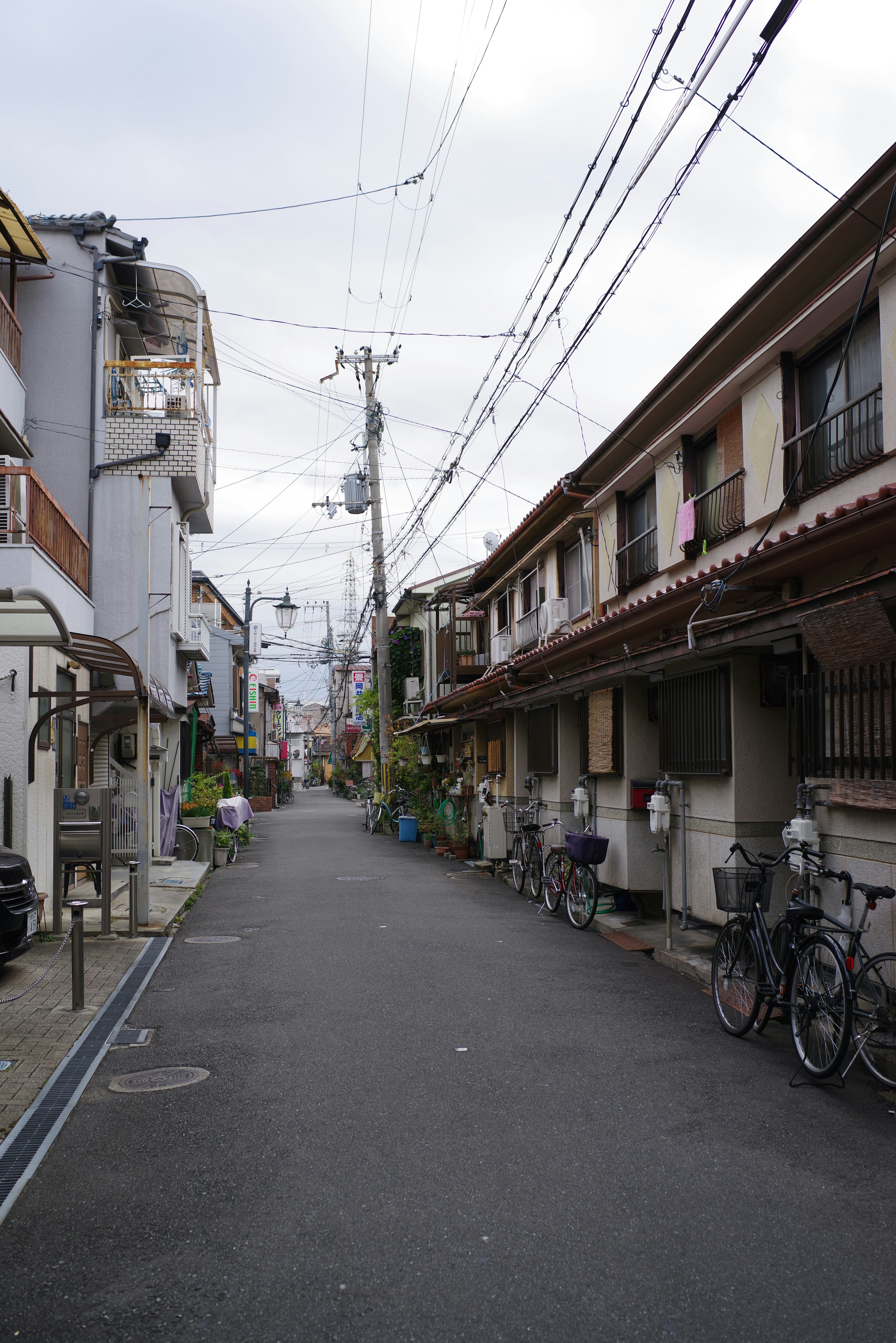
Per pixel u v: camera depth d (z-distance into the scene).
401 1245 3.70
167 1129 4.96
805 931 6.20
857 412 8.66
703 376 11.36
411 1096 5.41
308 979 8.52
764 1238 3.73
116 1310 3.28
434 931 11.08
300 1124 5.00
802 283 9.26
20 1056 6.21
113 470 16.66
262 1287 3.41
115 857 10.91
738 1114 5.10
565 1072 5.82
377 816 29.59
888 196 7.82
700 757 9.46
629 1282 3.41
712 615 9.62
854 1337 3.09
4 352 13.83
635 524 14.49
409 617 36.22
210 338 18.80
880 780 6.20
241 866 19.44
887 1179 4.28
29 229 14.21
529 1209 3.99
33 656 10.45
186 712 20.77
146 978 8.52
